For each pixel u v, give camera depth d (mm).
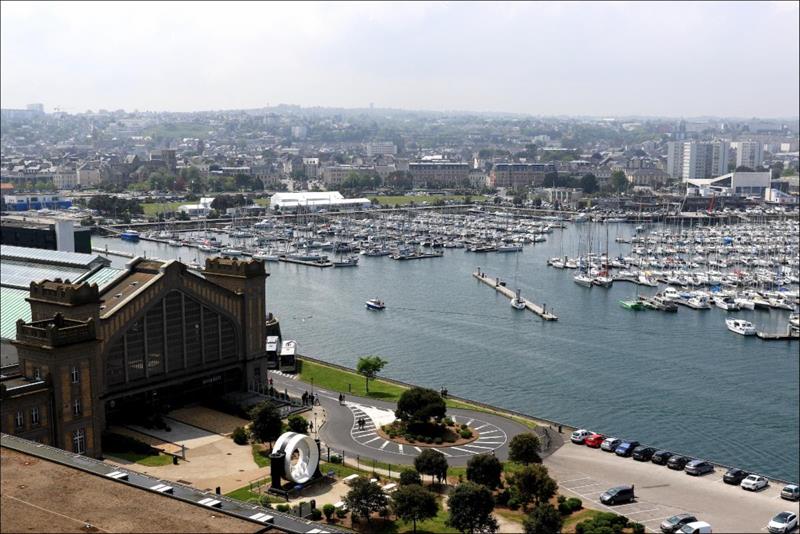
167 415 180750
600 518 126688
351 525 128875
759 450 189500
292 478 140375
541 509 122188
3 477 90375
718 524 132000
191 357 186000
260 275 198500
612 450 167250
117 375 171000
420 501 124250
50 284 162750
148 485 89500
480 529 123000
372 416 184625
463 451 164000
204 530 78375
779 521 130375
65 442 143000
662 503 140500
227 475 147875
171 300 180375
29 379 142875
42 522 79375
